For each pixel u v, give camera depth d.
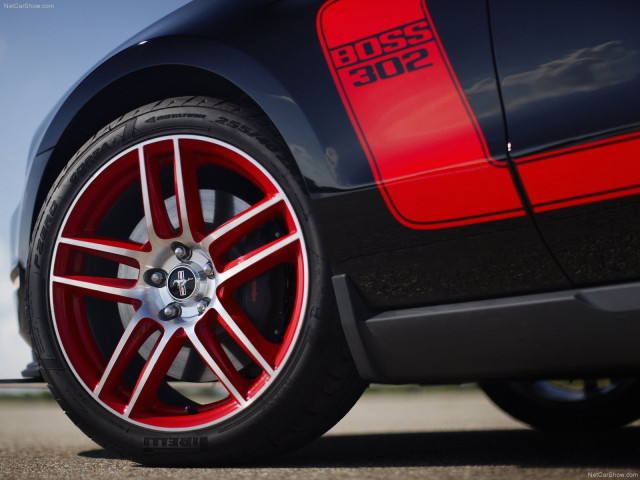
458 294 1.28
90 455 1.79
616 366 1.17
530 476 1.19
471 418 3.41
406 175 1.28
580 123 1.18
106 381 1.53
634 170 1.14
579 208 1.18
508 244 1.23
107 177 1.60
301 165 1.35
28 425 3.45
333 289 1.38
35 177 1.71
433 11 1.30
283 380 1.39
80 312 1.61
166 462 1.46
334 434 2.49
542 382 2.38
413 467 1.36
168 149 1.56
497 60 1.25
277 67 1.40
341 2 1.39
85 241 1.59
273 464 1.47
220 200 1.68
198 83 1.61
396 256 1.31
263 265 1.46
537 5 1.24
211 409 1.48
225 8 1.52
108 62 1.61
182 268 1.53
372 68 1.33
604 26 1.19
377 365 1.34
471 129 1.25
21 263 1.74
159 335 1.59
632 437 2.00
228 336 1.59
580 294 1.19
